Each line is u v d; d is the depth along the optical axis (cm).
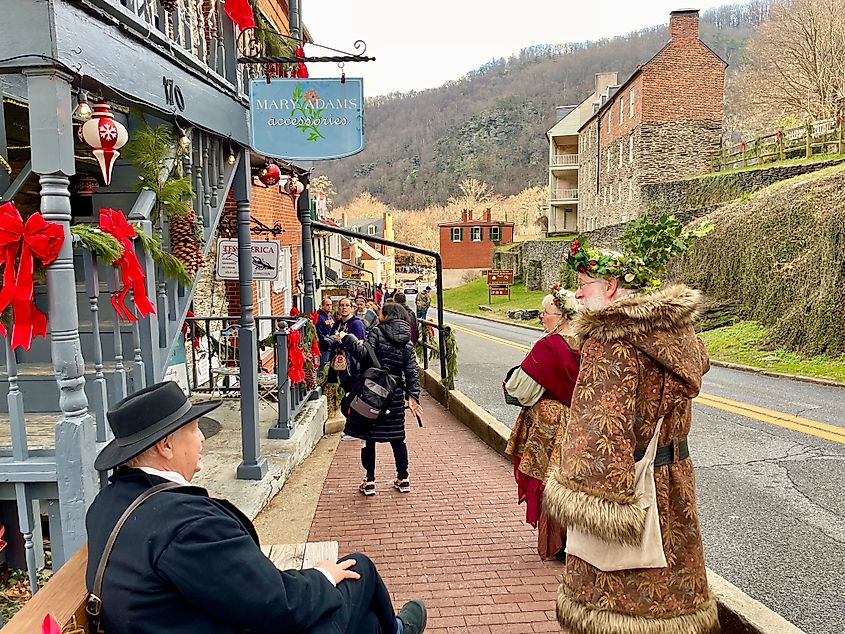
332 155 560
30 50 279
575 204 5912
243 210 570
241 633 192
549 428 436
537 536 492
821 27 3253
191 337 868
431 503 570
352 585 242
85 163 558
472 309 4397
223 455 624
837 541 518
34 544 323
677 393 262
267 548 342
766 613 315
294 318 734
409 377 588
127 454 201
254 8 570
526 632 359
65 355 288
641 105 3522
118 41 342
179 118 429
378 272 5856
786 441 830
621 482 246
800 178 2012
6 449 322
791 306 1661
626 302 256
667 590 261
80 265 477
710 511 588
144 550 184
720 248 2027
